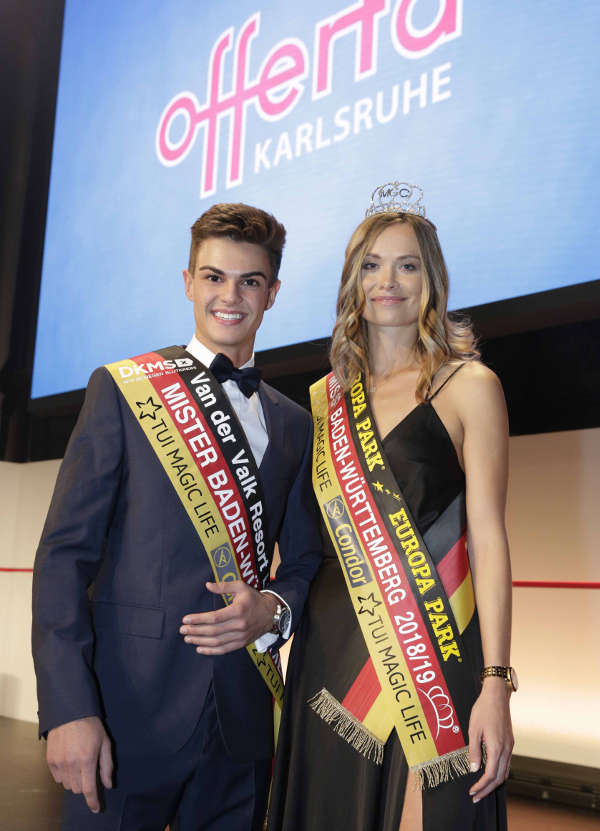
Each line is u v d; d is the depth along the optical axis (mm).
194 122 3633
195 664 1157
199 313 1335
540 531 2859
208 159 3537
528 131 2527
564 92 2461
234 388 1329
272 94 3336
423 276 1278
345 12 3127
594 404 2600
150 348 3650
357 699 1182
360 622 1204
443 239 2693
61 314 4160
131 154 3920
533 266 2469
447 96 2754
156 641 1143
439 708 1144
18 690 4195
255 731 1214
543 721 2639
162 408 1251
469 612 1175
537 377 2730
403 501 1215
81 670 1060
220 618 1104
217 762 1168
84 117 4246
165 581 1176
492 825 1104
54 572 1111
